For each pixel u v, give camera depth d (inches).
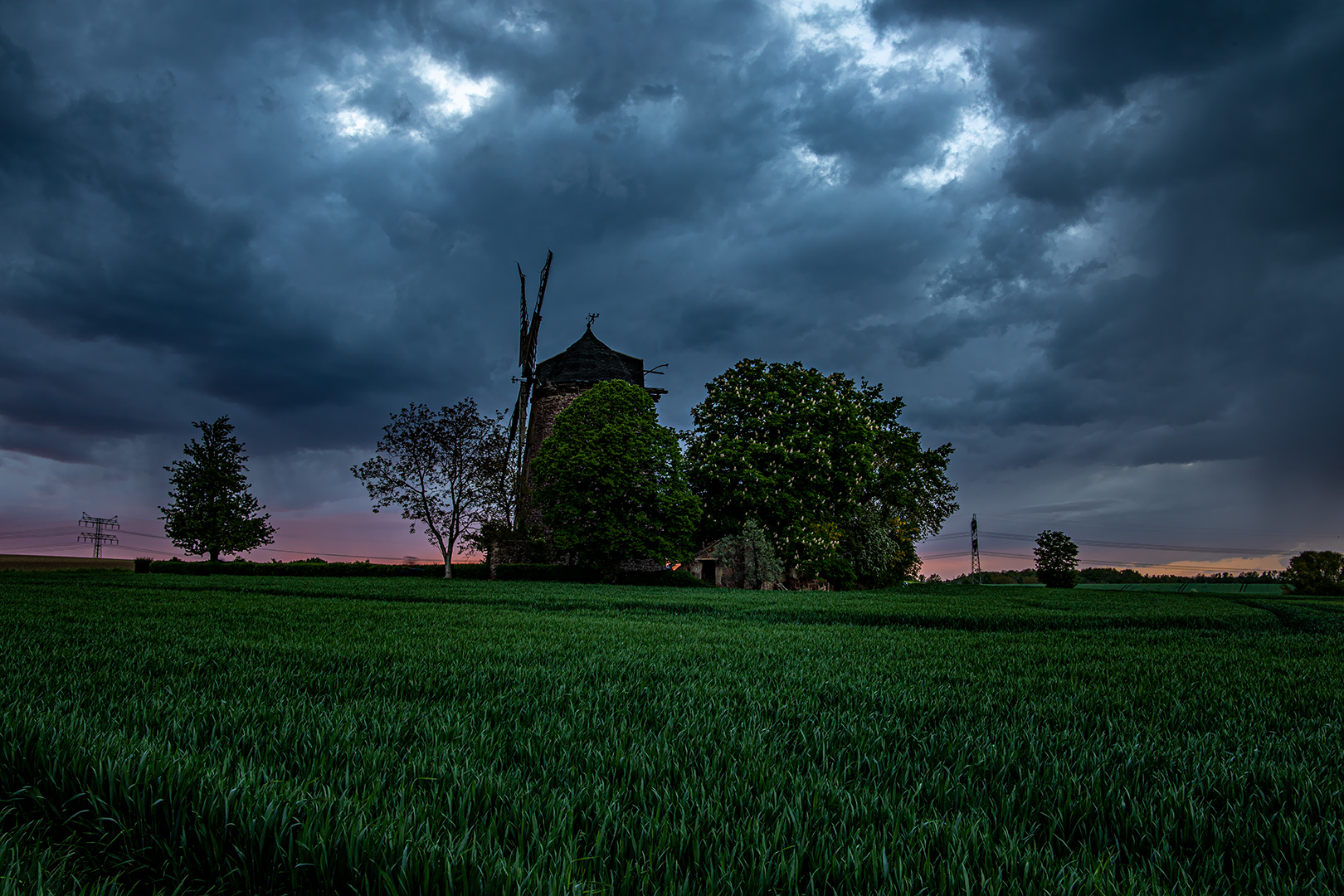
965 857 76.1
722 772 112.2
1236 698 211.9
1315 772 122.9
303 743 122.0
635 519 1508.4
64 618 417.4
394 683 199.2
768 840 80.5
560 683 204.1
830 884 72.4
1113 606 940.0
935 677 240.7
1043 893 68.5
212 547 1843.0
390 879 66.3
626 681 214.7
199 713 145.9
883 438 1664.6
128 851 80.9
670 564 1712.6
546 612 570.6
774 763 118.0
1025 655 317.7
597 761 116.1
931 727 156.9
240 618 434.0
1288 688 232.4
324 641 312.3
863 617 589.3
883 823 88.6
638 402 1605.6
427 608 574.9
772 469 1517.0
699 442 1684.3
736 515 1571.1
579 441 1536.7
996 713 174.4
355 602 633.0
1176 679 245.4
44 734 112.7
